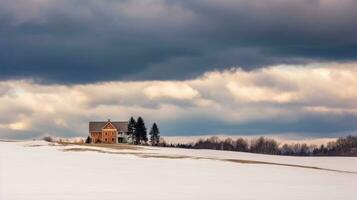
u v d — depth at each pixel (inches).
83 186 1667.1
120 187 1658.5
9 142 3870.6
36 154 2891.2
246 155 4138.8
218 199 1428.4
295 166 2960.1
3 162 2378.2
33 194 1464.1
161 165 2556.6
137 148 4020.7
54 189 1579.7
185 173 2201.0
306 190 1669.5
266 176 2202.3
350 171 2915.8
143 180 1887.3
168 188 1652.3
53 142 4101.9
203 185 1764.3
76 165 2381.9
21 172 2032.5
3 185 1660.9
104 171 2177.7
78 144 4040.4
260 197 1473.9
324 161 3796.8
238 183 1856.5
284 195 1525.6
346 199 1466.5
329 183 1971.0
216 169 2447.1
